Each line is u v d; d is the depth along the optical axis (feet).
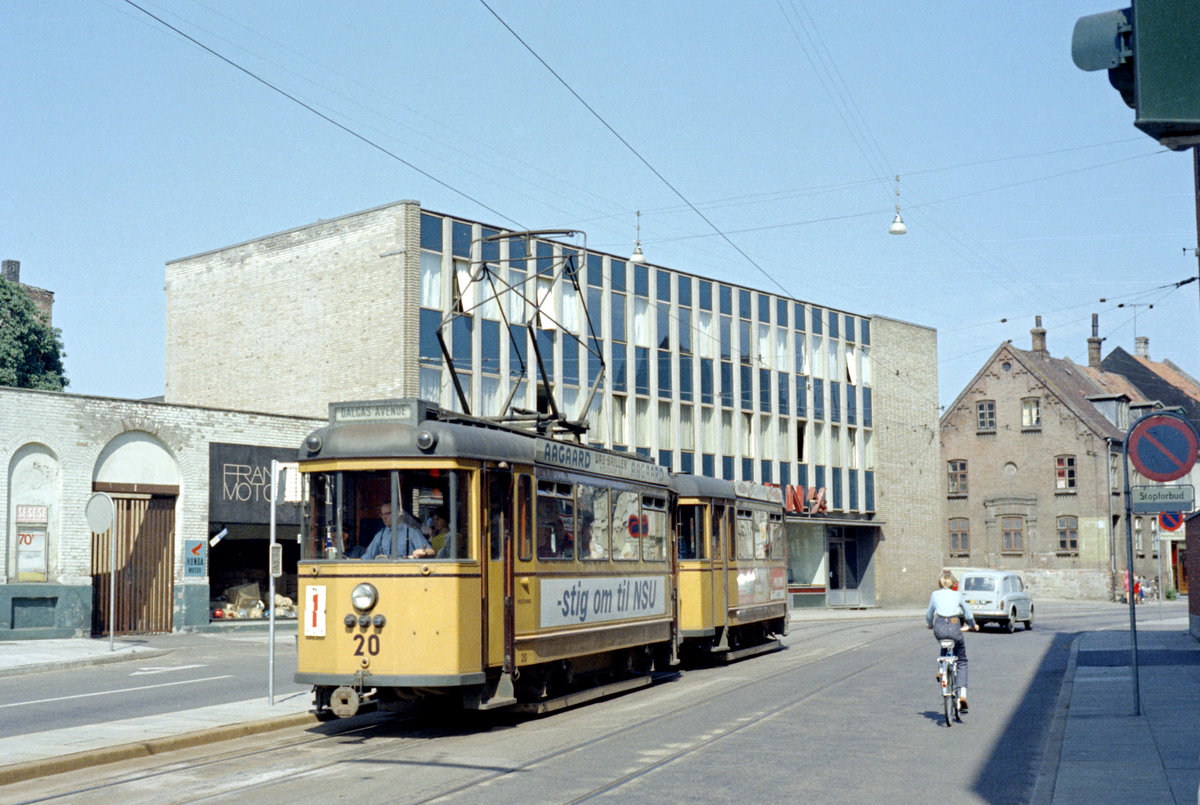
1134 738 43.55
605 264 135.74
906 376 189.57
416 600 44.16
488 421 50.49
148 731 43.39
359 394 115.85
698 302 149.59
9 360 155.53
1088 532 218.59
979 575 120.26
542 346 126.62
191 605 100.01
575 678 57.77
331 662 44.52
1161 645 94.02
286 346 122.93
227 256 129.70
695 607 74.69
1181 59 15.81
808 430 168.25
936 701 56.90
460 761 38.81
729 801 32.42
